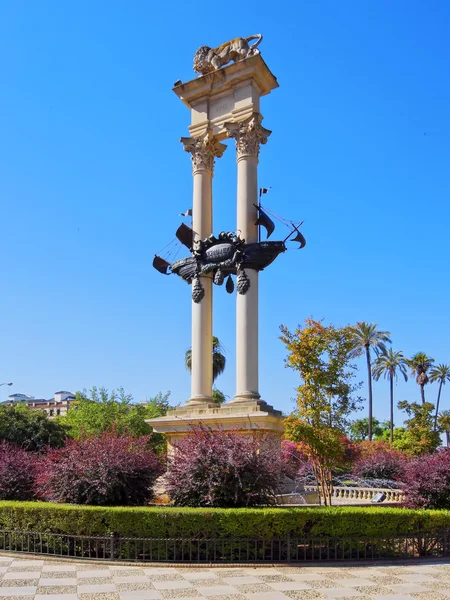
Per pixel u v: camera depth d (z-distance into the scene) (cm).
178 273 2106
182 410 1923
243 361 1892
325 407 1794
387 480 3203
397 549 1230
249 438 1413
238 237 1973
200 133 2198
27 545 1227
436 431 5353
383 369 7612
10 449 1756
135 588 941
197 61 2266
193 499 1282
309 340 1841
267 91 2219
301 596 897
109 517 1186
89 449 1399
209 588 942
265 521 1155
